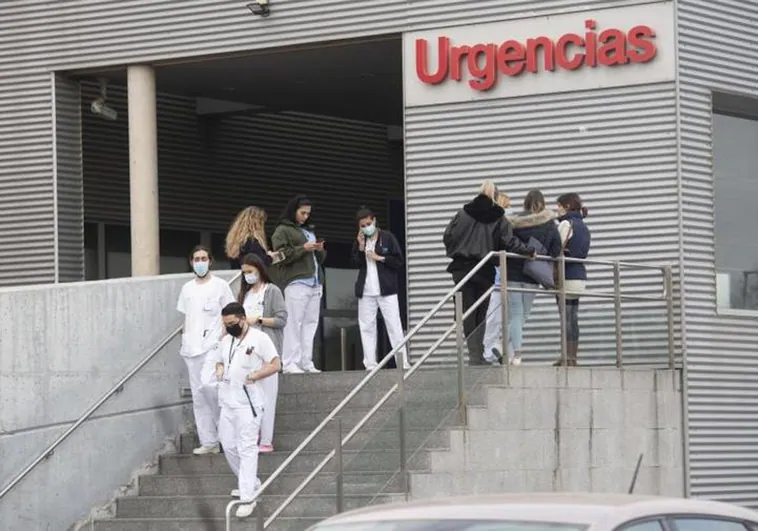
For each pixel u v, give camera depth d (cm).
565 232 1802
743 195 2091
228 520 1428
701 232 1966
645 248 1953
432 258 2058
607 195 1975
